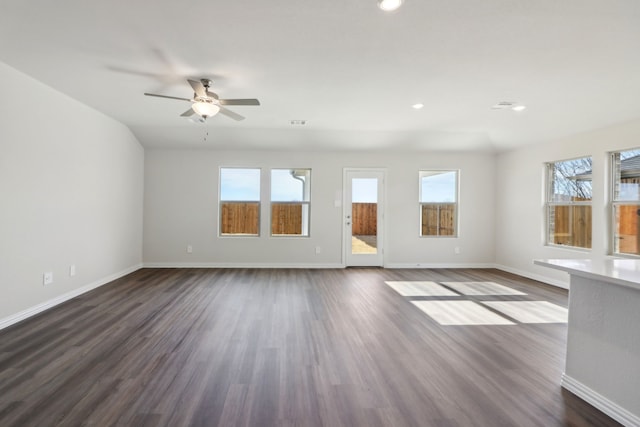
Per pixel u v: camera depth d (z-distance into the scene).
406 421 1.96
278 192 6.85
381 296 4.70
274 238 6.78
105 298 4.44
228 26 2.57
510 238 6.52
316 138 6.34
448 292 4.95
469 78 3.53
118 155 5.59
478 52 2.95
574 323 2.28
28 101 3.62
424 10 2.33
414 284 5.45
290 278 5.81
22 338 3.09
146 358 2.72
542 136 5.55
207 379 2.40
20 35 2.72
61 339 3.08
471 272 6.49
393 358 2.77
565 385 2.32
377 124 5.54
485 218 6.95
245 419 1.96
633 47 2.79
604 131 4.70
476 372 2.55
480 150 6.80
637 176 4.39
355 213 6.90
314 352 2.87
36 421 1.92
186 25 2.56
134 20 2.49
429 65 3.22
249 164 6.73
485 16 2.39
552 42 2.74
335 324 3.55
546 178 5.80
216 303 4.27
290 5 2.29
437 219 6.98
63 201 4.23
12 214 3.44
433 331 3.38
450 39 2.73
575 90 3.82
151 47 2.91
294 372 2.52
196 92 3.40
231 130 6.03
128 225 6.00
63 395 2.18
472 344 3.07
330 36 2.71
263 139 6.36
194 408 2.06
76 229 4.50
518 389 2.31
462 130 5.88
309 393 2.24
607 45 2.77
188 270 6.38
